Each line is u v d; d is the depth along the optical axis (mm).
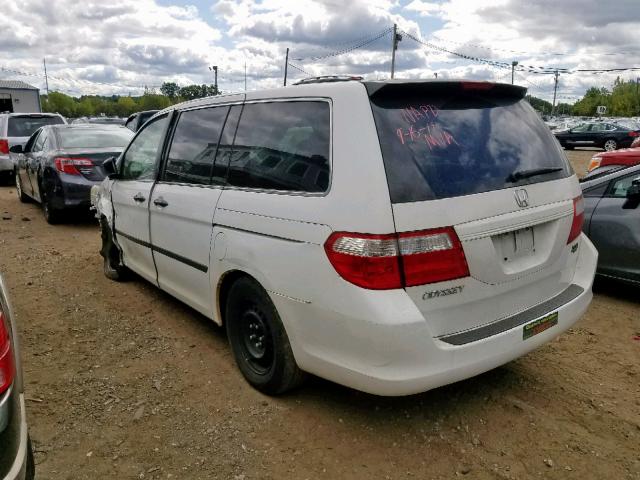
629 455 2848
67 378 3607
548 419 3154
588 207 5168
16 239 7648
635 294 5266
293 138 3031
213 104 3832
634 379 3621
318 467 2754
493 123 3035
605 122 27844
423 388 2553
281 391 3275
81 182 8102
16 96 34688
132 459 2809
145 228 4457
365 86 2740
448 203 2607
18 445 1871
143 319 4594
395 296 2496
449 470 2734
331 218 2639
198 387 3498
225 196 3371
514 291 2928
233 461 2795
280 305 2949
